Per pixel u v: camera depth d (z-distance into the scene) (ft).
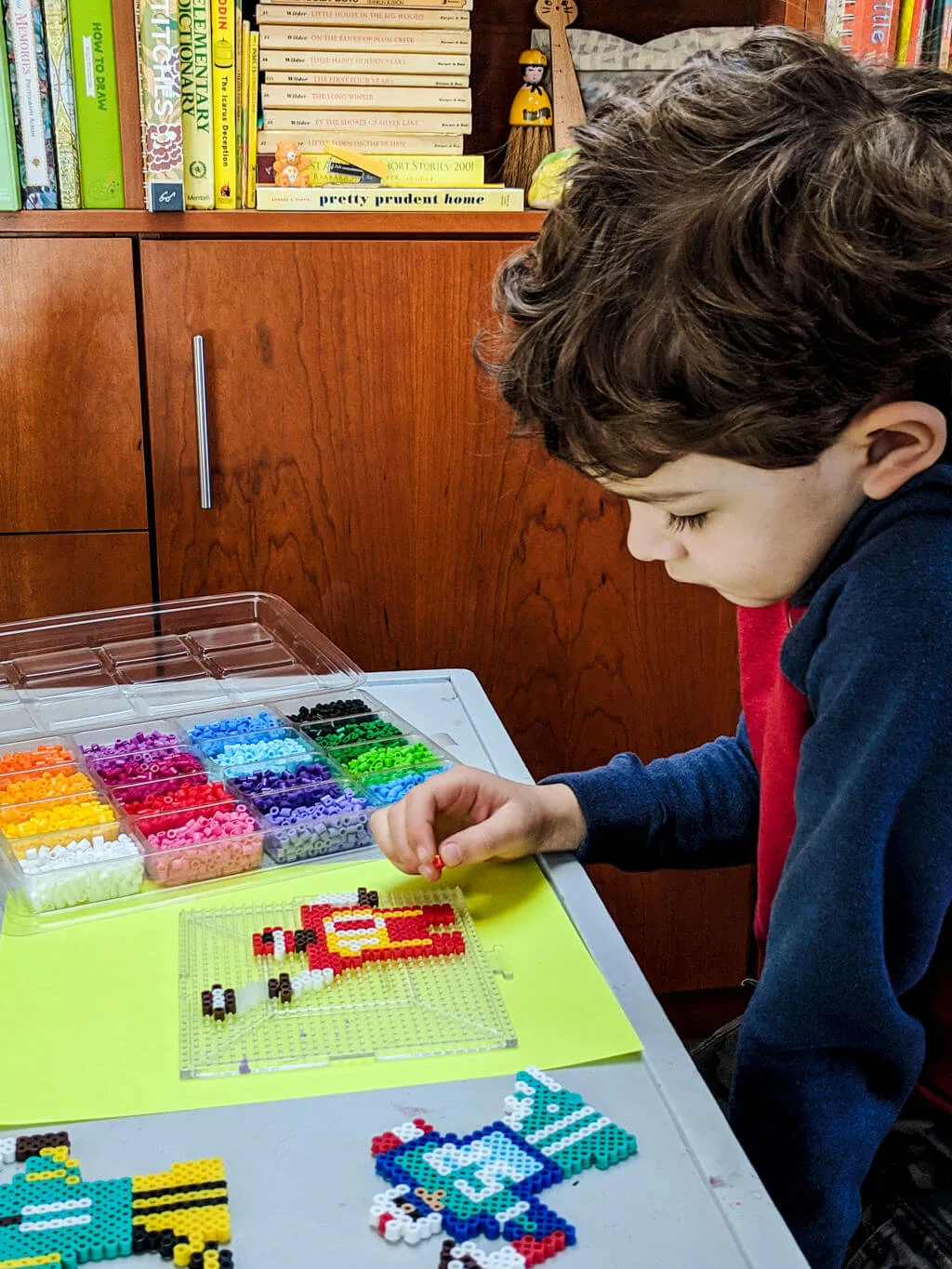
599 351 2.01
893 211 1.92
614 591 5.66
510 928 2.64
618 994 2.42
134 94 4.76
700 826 3.22
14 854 2.88
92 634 4.62
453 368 5.25
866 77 2.15
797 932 2.18
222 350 5.07
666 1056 2.21
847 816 2.11
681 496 2.15
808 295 1.90
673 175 1.99
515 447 5.38
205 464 5.16
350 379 5.20
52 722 3.83
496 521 5.48
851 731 2.15
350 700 4.01
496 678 5.70
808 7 5.24
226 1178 1.90
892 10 5.11
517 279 2.29
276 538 5.34
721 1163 1.94
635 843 3.14
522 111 5.52
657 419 1.99
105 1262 1.75
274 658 4.50
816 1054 2.27
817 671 2.28
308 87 5.10
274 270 5.02
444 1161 1.92
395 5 5.08
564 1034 2.27
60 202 4.88
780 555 2.23
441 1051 2.22
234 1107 2.06
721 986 6.31
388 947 2.54
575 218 2.08
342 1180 1.90
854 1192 2.34
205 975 2.45
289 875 2.91
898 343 1.97
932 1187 2.56
